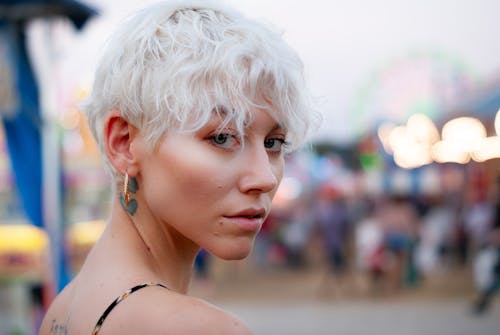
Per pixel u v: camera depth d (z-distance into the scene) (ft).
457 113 51.62
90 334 3.04
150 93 3.03
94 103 3.35
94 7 14.55
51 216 15.49
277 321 28.99
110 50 3.25
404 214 37.29
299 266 51.08
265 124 3.08
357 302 34.60
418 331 25.98
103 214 25.93
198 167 3.00
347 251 45.06
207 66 2.95
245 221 3.07
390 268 36.86
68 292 3.60
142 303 2.94
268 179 3.05
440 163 58.49
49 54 15.12
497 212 29.81
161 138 3.06
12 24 14.67
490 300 32.17
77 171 27.04
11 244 17.49
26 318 17.80
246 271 49.49
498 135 50.47
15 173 15.14
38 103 15.14
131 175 3.25
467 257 47.93
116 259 3.32
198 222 3.07
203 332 2.76
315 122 3.53
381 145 62.13
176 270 3.55
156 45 3.06
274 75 3.04
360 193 60.59
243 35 3.05
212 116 2.98
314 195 57.72
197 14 3.11
